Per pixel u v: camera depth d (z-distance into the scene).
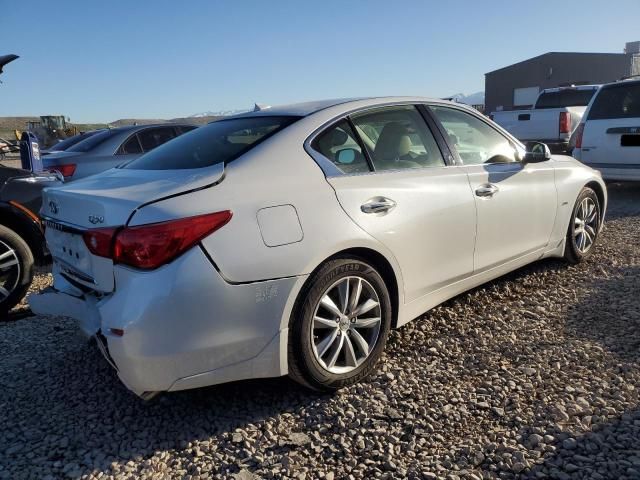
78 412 3.05
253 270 2.69
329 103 3.58
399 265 3.33
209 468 2.54
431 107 3.92
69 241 3.07
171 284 2.52
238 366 2.76
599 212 5.32
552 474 2.33
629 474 2.29
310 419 2.87
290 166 3.03
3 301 4.56
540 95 13.53
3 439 2.81
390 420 2.82
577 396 2.91
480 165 4.03
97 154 8.02
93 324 2.79
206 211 2.63
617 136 8.28
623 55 44.19
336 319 3.05
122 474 2.53
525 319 3.93
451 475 2.38
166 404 3.09
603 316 3.90
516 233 4.25
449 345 3.60
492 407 2.87
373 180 3.28
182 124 9.07
